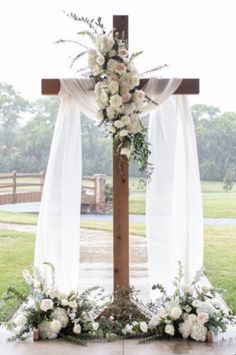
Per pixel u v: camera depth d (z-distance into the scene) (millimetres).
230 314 3123
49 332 2967
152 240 3283
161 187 3279
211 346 2854
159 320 2996
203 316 2949
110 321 3090
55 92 3178
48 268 3203
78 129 3254
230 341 2943
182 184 3207
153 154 3277
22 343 2902
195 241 3225
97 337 2988
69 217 3225
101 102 3031
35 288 3102
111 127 3039
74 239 3234
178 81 3178
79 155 3254
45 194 3234
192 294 3105
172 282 3117
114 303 3154
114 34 3143
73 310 3049
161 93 3170
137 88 3182
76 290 3227
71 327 3027
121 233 3199
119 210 3195
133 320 3098
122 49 3037
